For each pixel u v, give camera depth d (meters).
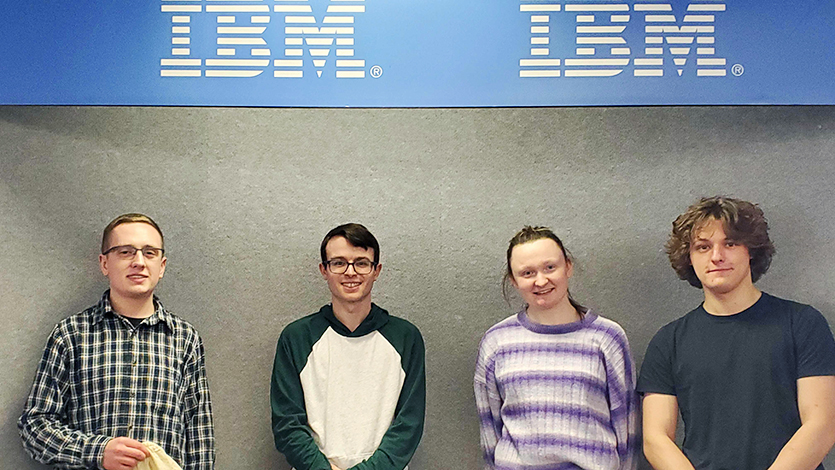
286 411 2.37
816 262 2.65
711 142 2.69
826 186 2.67
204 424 2.52
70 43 2.69
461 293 2.67
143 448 2.34
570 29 2.67
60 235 2.68
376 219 2.69
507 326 2.47
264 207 2.70
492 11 2.68
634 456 2.38
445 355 2.66
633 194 2.69
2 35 2.69
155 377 2.46
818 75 2.64
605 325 2.41
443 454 2.63
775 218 2.67
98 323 2.48
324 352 2.44
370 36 2.68
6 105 2.69
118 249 2.47
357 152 2.71
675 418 2.42
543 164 2.70
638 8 2.67
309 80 2.68
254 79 2.68
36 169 2.70
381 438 2.38
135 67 2.69
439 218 2.69
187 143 2.71
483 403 2.46
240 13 2.69
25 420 2.42
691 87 2.66
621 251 2.67
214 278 2.68
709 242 2.45
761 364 2.35
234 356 2.66
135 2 2.70
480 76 2.67
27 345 2.64
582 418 2.29
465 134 2.71
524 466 2.29
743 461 2.31
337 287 2.43
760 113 2.69
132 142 2.71
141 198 2.70
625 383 2.38
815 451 2.26
